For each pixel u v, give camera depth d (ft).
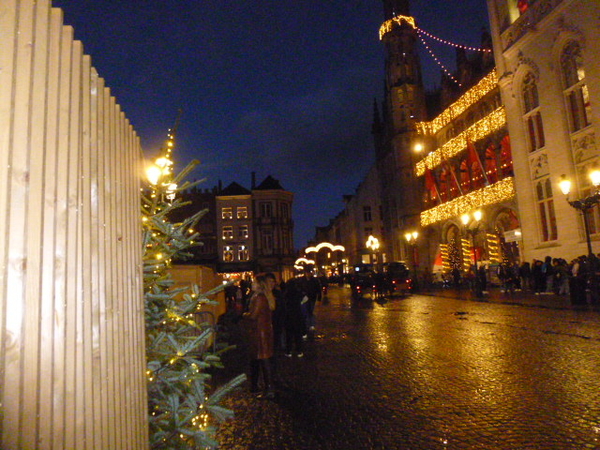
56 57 5.71
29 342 4.83
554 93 76.48
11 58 4.80
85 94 6.77
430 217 128.98
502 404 18.78
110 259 7.77
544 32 78.54
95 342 6.72
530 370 24.14
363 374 25.14
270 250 189.47
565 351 28.45
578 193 72.64
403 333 39.88
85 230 6.51
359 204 217.36
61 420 5.42
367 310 65.41
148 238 12.07
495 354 28.76
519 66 85.30
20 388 4.64
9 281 4.55
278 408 19.67
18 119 4.85
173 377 10.82
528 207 84.38
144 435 9.64
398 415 18.03
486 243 106.83
